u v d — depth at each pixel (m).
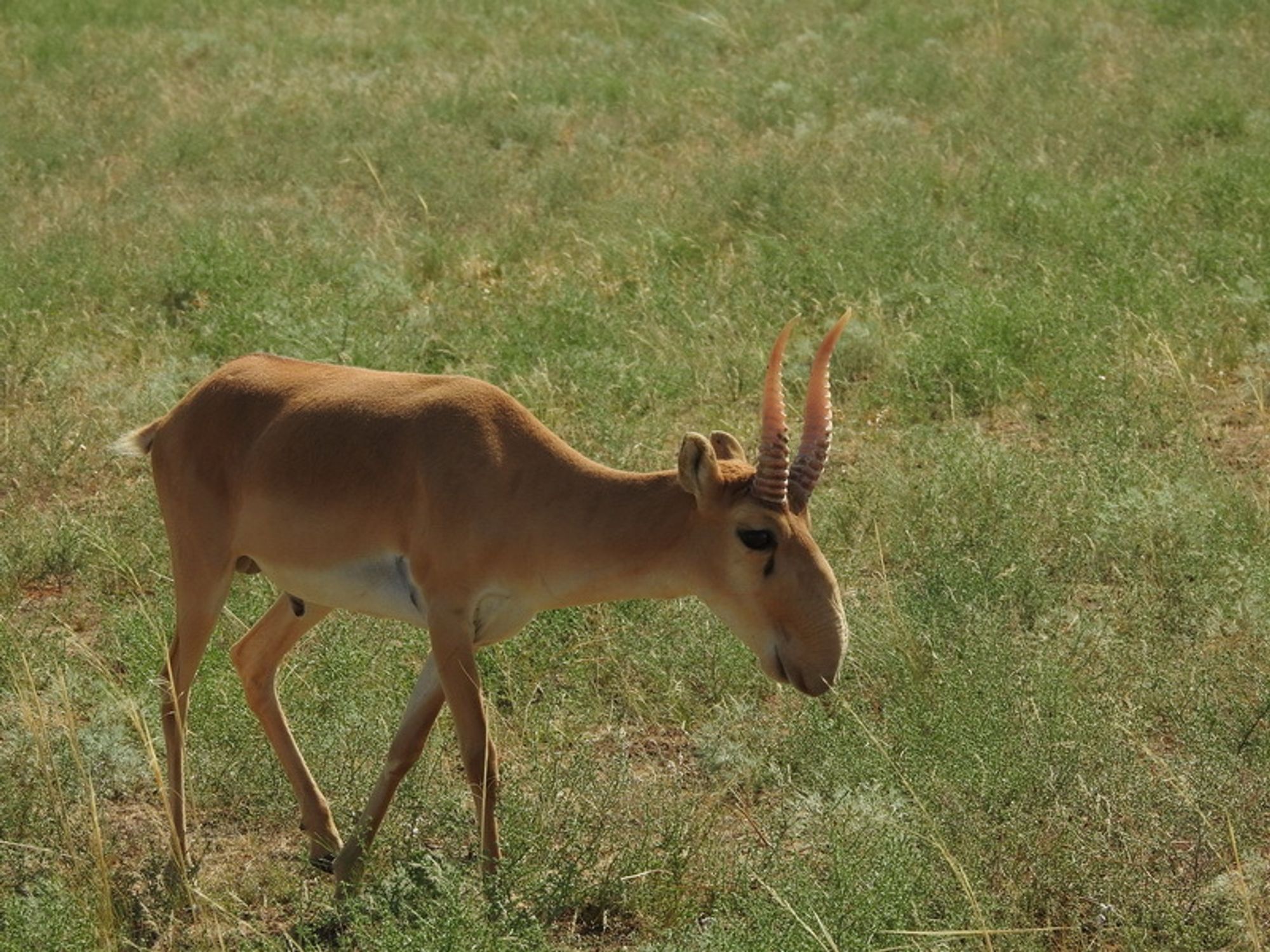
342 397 13.90
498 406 13.62
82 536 20.31
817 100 42.62
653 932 13.20
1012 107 40.72
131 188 36.03
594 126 40.91
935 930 12.53
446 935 11.90
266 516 13.91
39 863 13.99
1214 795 13.82
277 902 13.96
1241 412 24.02
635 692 16.89
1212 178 32.25
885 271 28.61
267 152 38.50
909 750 14.67
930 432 22.55
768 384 12.69
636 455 21.80
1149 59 45.41
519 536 13.27
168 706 14.33
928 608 17.66
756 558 12.92
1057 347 25.17
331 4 59.94
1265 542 19.17
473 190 35.03
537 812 14.08
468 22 56.09
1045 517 19.88
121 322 27.67
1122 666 16.39
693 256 30.66
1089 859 13.10
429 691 13.73
